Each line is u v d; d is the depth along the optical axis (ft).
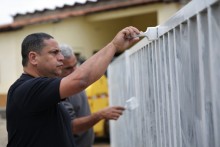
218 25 4.51
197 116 5.53
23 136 7.94
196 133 5.59
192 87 5.66
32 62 8.41
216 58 4.59
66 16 38.04
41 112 7.77
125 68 13.91
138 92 11.11
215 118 4.67
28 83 7.71
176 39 6.51
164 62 7.48
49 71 8.43
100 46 41.29
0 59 41.88
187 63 5.91
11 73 41.14
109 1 36.37
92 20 38.99
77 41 40.24
